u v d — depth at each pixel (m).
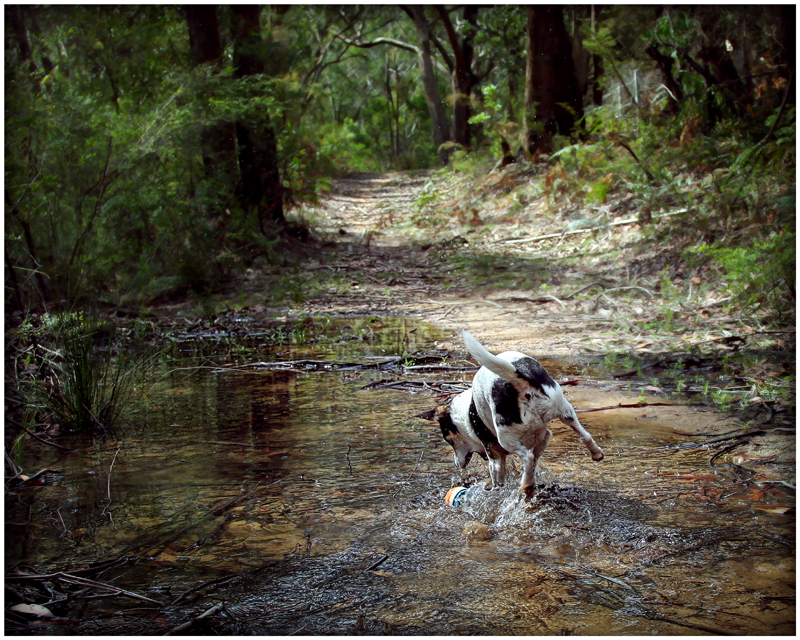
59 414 5.46
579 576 2.97
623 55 15.86
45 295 8.13
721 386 5.80
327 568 3.14
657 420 5.12
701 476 4.04
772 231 9.23
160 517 3.80
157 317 10.52
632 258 11.74
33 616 2.80
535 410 3.50
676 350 7.01
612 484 3.99
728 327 7.55
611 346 7.41
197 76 12.89
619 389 5.95
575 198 16.08
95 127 10.10
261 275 13.63
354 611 2.76
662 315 8.42
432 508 3.78
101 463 4.72
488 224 17.81
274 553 3.31
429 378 6.67
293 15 17.94
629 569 3.02
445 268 13.91
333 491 4.07
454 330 8.87
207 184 13.01
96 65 13.41
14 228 8.02
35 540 3.57
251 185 15.63
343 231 19.09
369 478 4.27
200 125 12.48
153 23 14.41
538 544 3.30
